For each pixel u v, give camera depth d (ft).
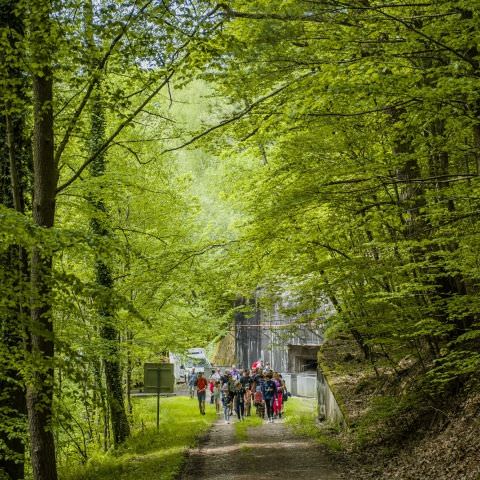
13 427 36.42
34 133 33.40
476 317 40.45
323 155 43.21
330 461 44.93
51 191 33.40
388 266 39.63
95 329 52.16
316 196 37.19
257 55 33.12
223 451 53.31
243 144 42.01
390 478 36.94
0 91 31.24
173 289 56.65
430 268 38.45
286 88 34.60
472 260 34.47
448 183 38.75
